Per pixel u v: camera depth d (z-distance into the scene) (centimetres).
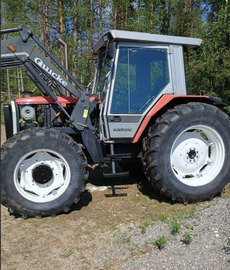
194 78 696
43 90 407
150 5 1094
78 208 344
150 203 353
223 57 657
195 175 368
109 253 245
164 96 362
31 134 317
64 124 394
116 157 368
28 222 311
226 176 357
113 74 354
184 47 390
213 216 300
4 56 342
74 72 1009
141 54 362
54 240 270
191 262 224
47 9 1011
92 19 1054
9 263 235
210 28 705
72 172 328
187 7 1027
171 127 337
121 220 307
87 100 363
